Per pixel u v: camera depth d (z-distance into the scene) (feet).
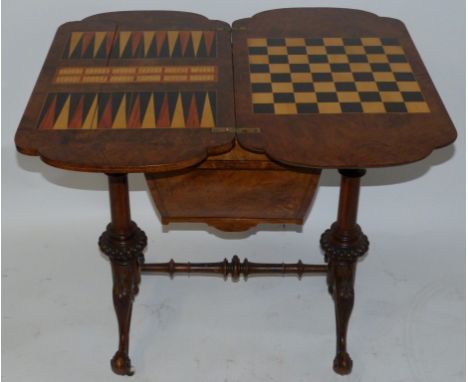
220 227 6.09
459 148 7.55
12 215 7.82
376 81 5.71
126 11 6.62
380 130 5.21
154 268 6.66
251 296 7.11
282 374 6.36
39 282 7.20
